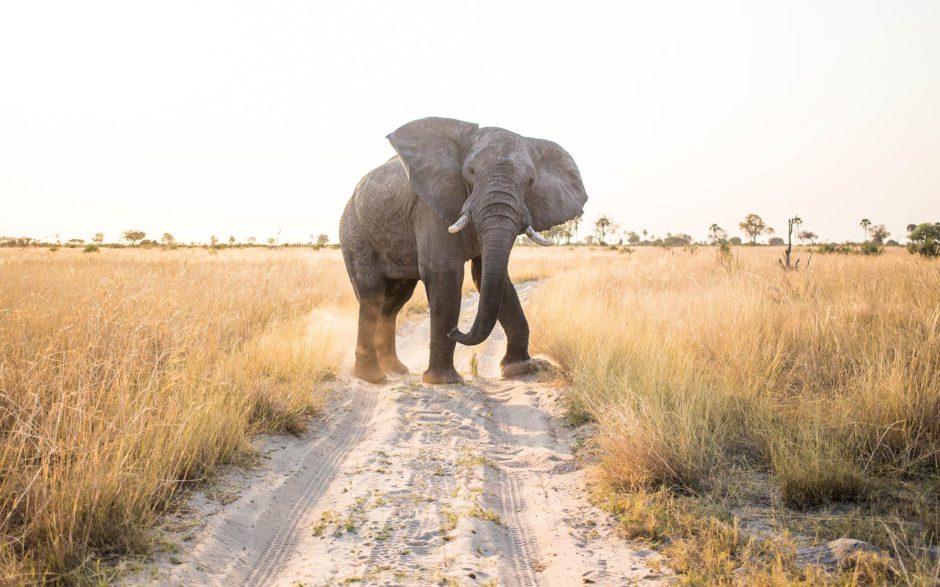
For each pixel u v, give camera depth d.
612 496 4.86
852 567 3.57
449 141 8.16
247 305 10.73
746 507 4.50
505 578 3.74
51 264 19.50
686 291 13.96
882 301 9.98
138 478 4.11
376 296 9.45
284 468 5.41
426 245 8.42
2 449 4.29
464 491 5.00
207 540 3.97
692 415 5.74
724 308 9.48
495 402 7.97
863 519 4.20
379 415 7.13
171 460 4.52
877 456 5.05
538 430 6.71
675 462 4.97
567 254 44.28
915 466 4.90
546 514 4.75
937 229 26.52
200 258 27.03
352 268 9.74
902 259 18.62
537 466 5.74
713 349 7.97
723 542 3.89
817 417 5.43
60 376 5.07
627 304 12.16
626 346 8.31
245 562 3.92
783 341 7.71
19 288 10.70
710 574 3.56
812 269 16.17
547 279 25.33
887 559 3.50
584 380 7.32
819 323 8.12
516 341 9.26
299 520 4.57
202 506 4.44
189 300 9.31
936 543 3.83
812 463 4.59
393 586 3.59
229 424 5.38
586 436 6.29
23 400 4.82
